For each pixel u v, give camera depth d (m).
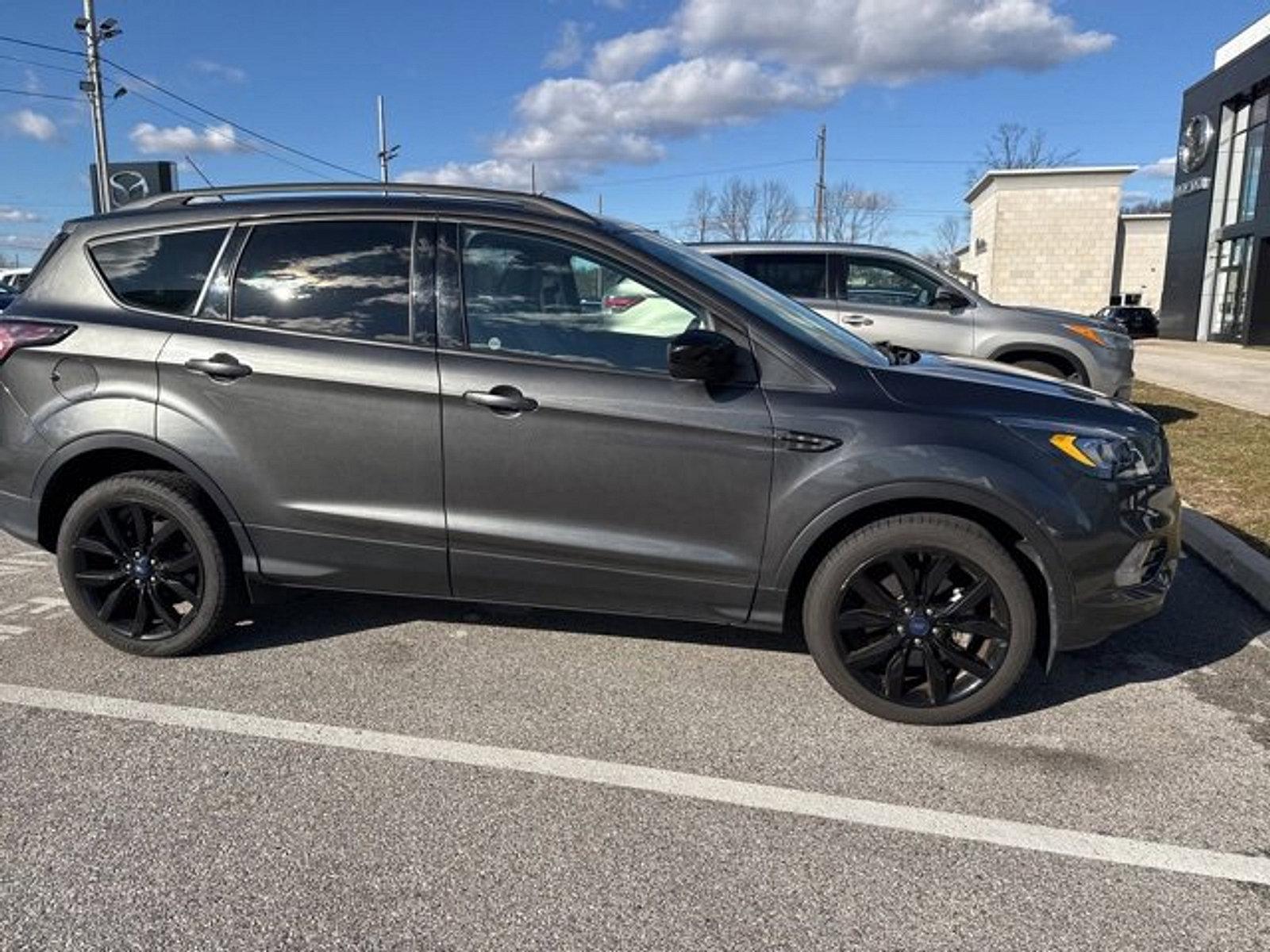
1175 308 35.41
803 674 3.88
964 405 3.38
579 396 3.44
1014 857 2.70
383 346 3.60
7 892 2.52
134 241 3.89
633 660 4.00
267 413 3.66
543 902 2.50
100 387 3.77
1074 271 40.41
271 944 2.33
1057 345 7.86
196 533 3.81
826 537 3.47
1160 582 3.48
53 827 2.81
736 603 3.52
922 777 3.12
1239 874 2.62
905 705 3.45
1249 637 4.28
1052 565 3.27
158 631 3.99
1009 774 3.14
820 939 2.36
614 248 3.52
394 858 2.68
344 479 3.66
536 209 3.67
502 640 4.19
